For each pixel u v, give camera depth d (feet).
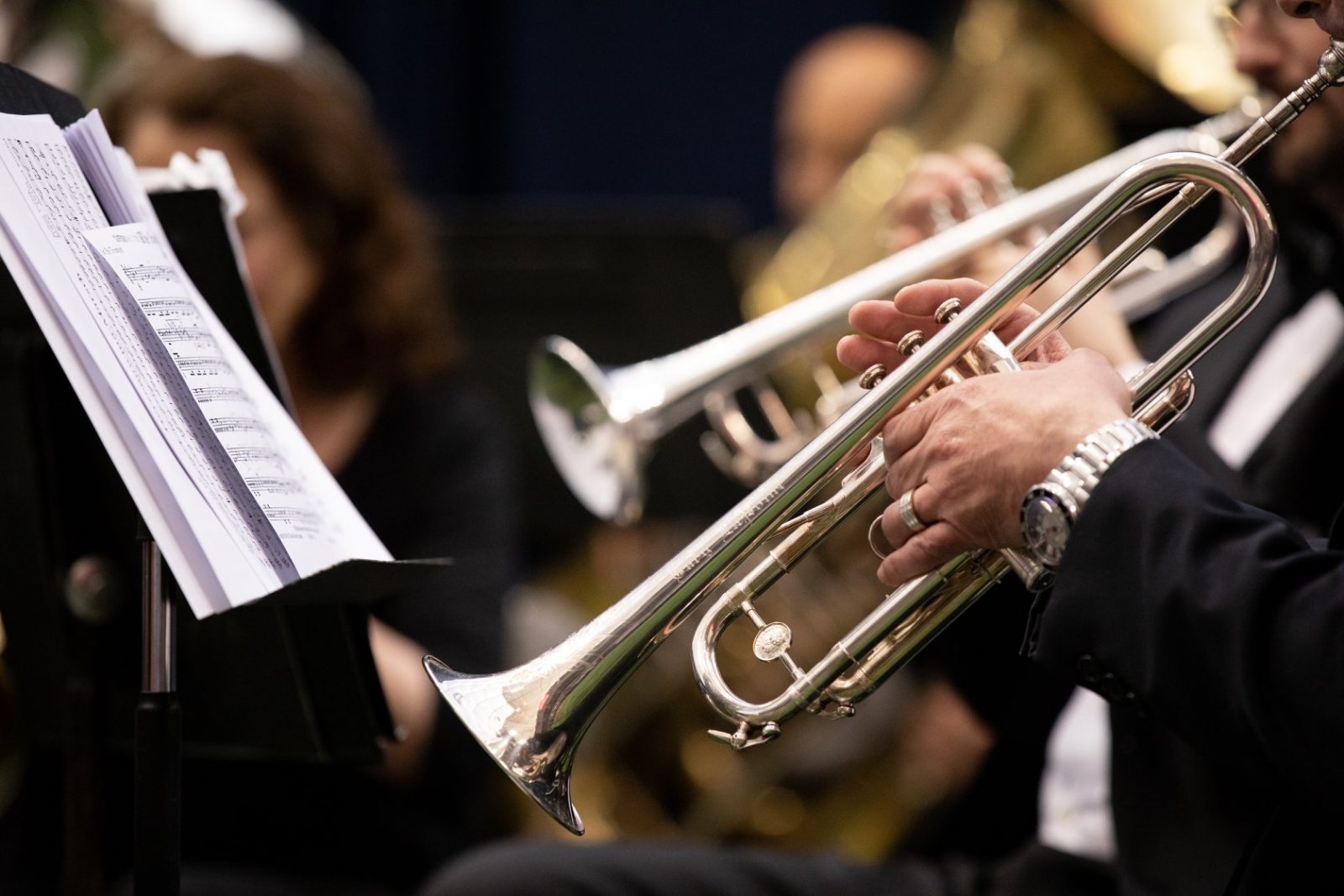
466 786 16.93
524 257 24.72
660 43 34.63
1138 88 20.86
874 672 10.27
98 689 12.23
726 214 34.76
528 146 34.37
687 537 25.46
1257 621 8.38
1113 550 8.87
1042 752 14.60
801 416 18.62
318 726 12.12
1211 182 9.78
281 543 9.68
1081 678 9.13
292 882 15.90
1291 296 14.06
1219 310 9.98
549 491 24.99
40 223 9.60
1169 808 11.38
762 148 34.73
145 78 17.93
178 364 9.91
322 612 11.61
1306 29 11.90
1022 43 22.11
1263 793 9.78
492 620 17.44
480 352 24.80
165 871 10.15
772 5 34.50
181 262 11.33
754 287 24.47
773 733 10.40
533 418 24.77
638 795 24.85
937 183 15.80
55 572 12.06
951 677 14.20
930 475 9.58
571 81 34.53
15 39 22.88
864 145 27.53
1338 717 8.11
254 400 10.61
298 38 24.53
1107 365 9.67
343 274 17.89
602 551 26.07
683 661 24.47
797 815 24.31
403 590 17.10
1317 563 8.52
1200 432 13.24
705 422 24.04
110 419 9.30
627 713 24.70
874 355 10.84
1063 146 21.91
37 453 11.86
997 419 9.39
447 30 33.78
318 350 17.97
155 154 17.28
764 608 22.70
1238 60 12.41
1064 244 9.82
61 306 9.38
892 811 23.76
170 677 10.32
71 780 12.21
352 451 17.95
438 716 16.65
